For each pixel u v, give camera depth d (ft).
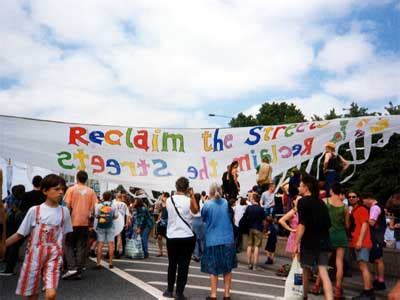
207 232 24.58
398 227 37.86
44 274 16.92
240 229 41.27
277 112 221.66
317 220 22.79
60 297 23.81
